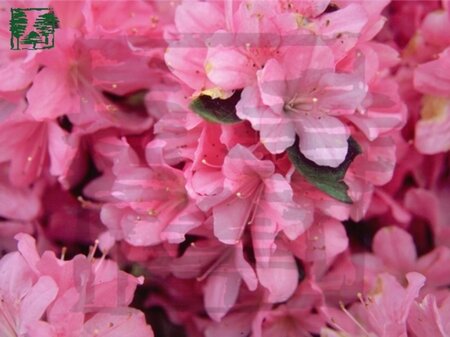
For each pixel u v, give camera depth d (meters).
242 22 0.20
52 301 0.21
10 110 0.23
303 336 0.24
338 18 0.21
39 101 0.23
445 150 0.25
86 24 0.22
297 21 0.20
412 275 0.22
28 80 0.23
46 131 0.24
